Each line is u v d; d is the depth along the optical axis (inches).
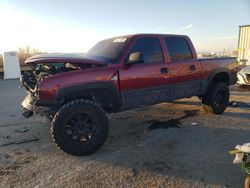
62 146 138.2
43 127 198.8
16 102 312.5
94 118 143.6
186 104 272.4
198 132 179.8
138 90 167.2
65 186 110.5
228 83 241.6
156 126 196.2
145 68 168.9
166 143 159.3
